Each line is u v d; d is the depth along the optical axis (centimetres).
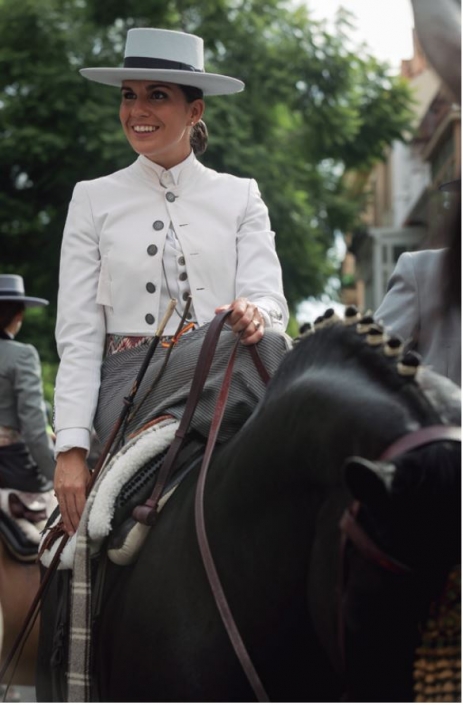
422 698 267
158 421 379
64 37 2002
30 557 646
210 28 2078
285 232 1942
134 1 2059
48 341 1991
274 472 313
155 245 412
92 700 367
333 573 287
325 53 2136
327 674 313
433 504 259
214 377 375
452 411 277
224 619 317
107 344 419
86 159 1919
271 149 2033
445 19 256
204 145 442
